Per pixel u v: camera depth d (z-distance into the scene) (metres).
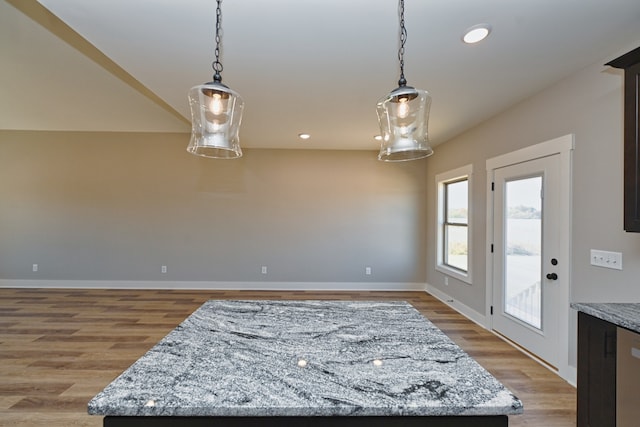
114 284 5.14
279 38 1.99
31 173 5.09
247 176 5.23
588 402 1.60
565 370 2.42
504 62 2.25
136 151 5.14
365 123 3.81
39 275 5.12
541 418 1.99
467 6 1.66
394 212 5.31
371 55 2.19
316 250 5.27
